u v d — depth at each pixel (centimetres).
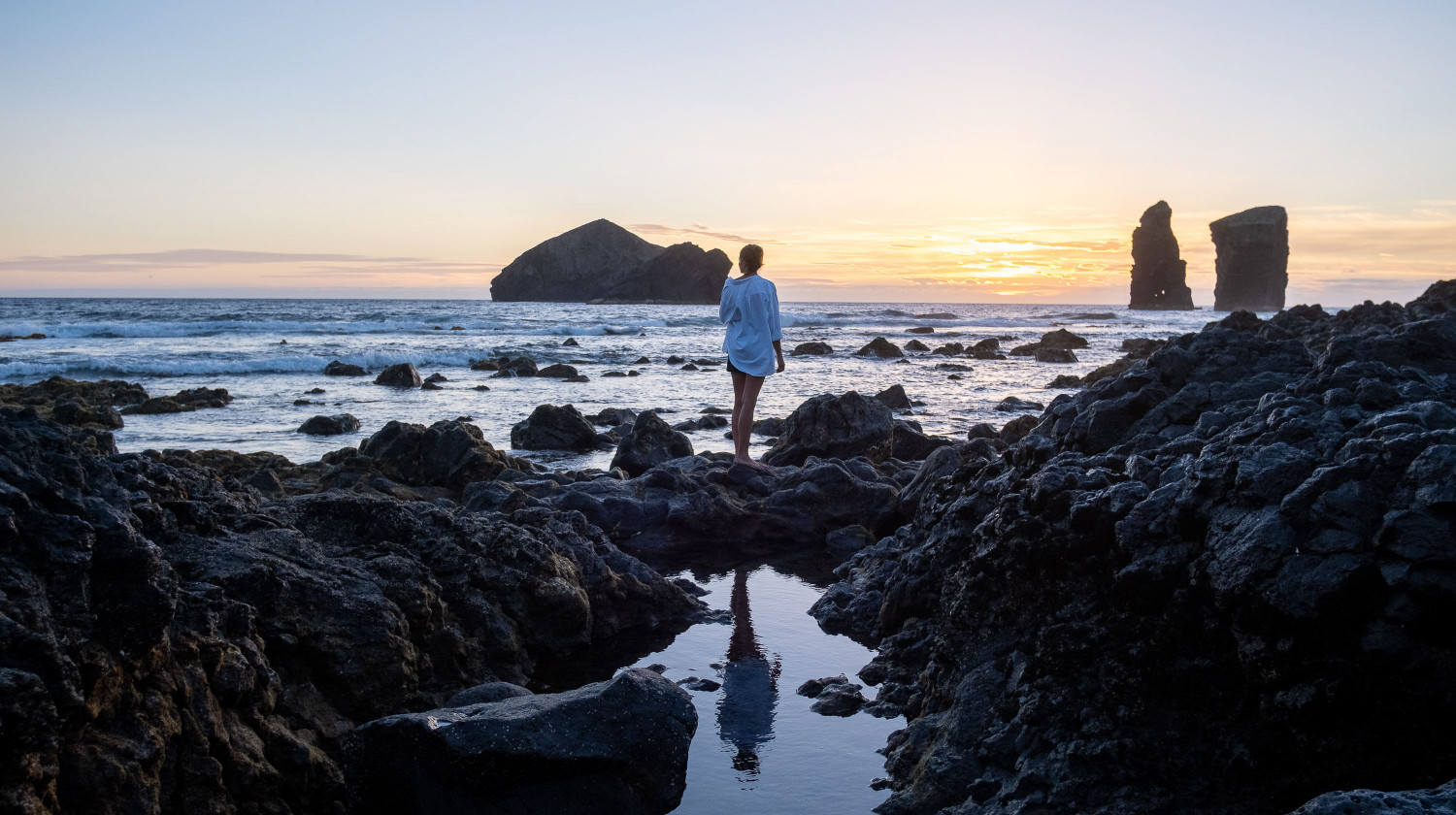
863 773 394
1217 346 577
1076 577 392
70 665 279
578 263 17762
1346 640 306
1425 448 322
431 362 3216
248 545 433
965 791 361
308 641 405
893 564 638
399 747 333
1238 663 336
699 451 1374
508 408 1997
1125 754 339
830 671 515
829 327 6631
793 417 1128
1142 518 372
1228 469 360
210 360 2878
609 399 2169
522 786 334
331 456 1063
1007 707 386
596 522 822
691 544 817
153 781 299
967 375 2878
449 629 478
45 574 295
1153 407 540
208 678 342
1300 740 309
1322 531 320
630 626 598
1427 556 297
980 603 430
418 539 523
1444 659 291
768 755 409
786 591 680
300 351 3425
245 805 331
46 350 3325
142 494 402
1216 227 17875
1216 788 324
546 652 541
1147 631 359
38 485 316
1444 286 1367
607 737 351
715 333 5306
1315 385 460
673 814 358
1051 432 575
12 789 254
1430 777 288
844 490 860
